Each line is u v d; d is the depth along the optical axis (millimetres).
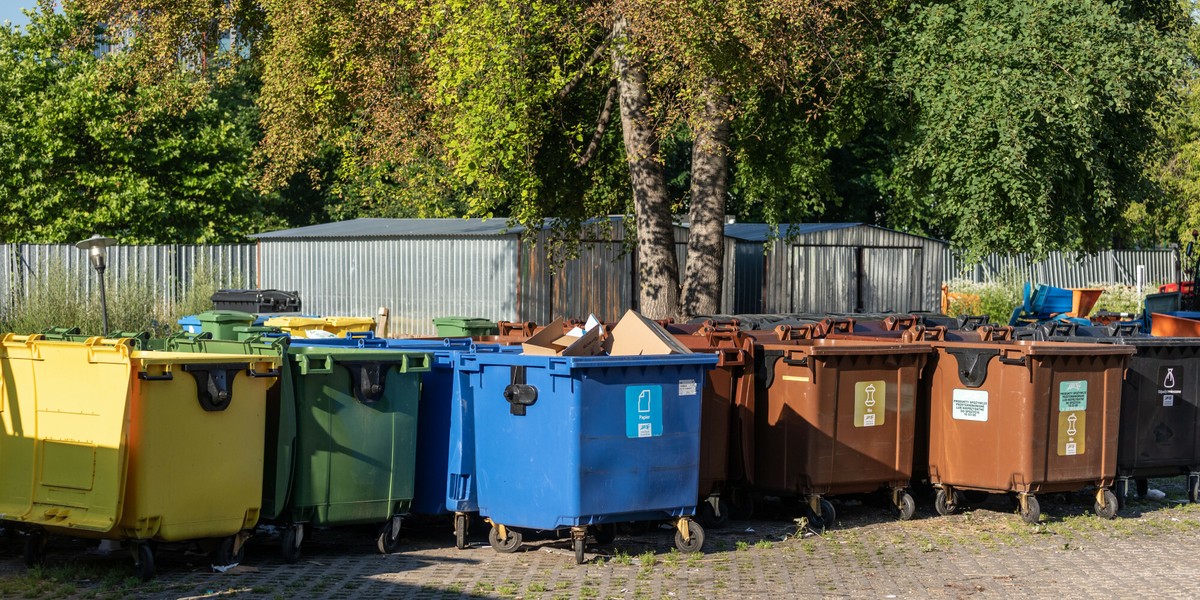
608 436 7758
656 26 15539
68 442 7141
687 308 18703
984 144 17594
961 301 29859
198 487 7148
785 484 9398
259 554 8070
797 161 21391
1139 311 26625
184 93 24969
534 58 18094
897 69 18422
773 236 22750
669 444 8023
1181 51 17766
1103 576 7789
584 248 24844
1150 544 8945
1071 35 17109
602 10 16922
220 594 6836
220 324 12898
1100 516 10055
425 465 8469
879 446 9609
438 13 17297
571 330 9164
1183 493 11539
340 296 26922
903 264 30875
